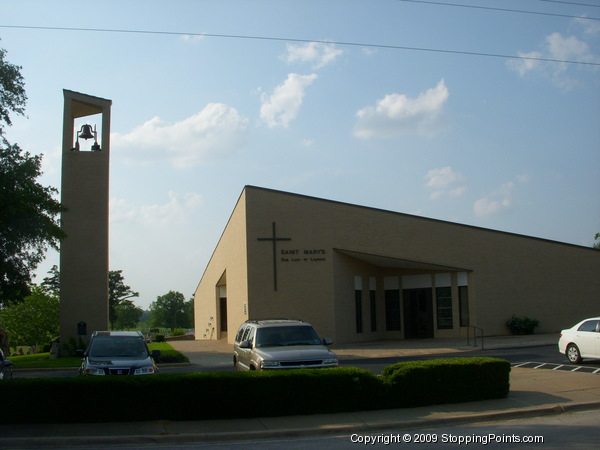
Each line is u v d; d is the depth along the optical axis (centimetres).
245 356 1578
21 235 2512
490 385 1334
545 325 3300
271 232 3084
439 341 3077
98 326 3041
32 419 1162
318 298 3067
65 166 3134
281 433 1085
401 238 3200
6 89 2445
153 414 1186
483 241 3278
